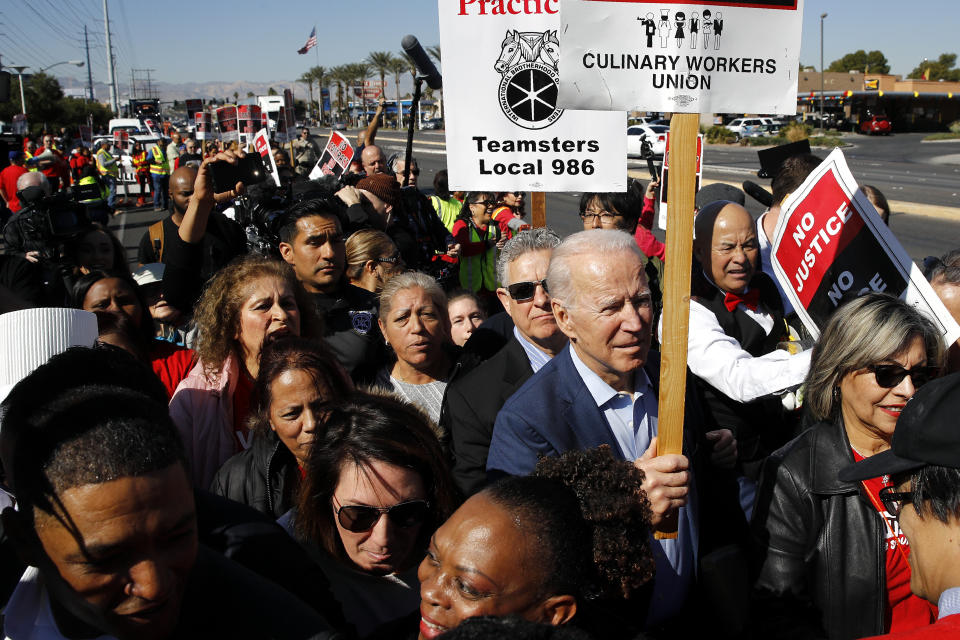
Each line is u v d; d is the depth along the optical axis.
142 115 57.38
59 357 1.57
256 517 1.79
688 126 2.11
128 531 1.18
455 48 2.78
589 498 1.57
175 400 2.95
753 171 29.23
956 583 1.44
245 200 5.57
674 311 2.08
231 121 14.81
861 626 2.10
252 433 2.81
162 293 3.99
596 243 2.12
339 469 1.92
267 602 1.39
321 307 3.71
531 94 2.80
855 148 45.97
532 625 1.00
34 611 1.34
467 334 4.09
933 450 1.42
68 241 4.71
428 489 2.00
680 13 2.11
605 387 2.24
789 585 2.17
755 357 3.02
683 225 2.07
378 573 1.97
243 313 2.94
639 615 2.05
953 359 2.71
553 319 2.95
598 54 2.11
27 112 49.28
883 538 2.11
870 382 2.11
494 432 2.32
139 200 21.17
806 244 2.88
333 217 3.82
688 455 2.29
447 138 2.81
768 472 2.30
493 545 1.43
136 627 1.23
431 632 1.47
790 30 2.19
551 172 2.84
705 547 2.37
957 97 64.62
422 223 6.29
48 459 1.18
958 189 22.58
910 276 2.57
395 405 2.02
